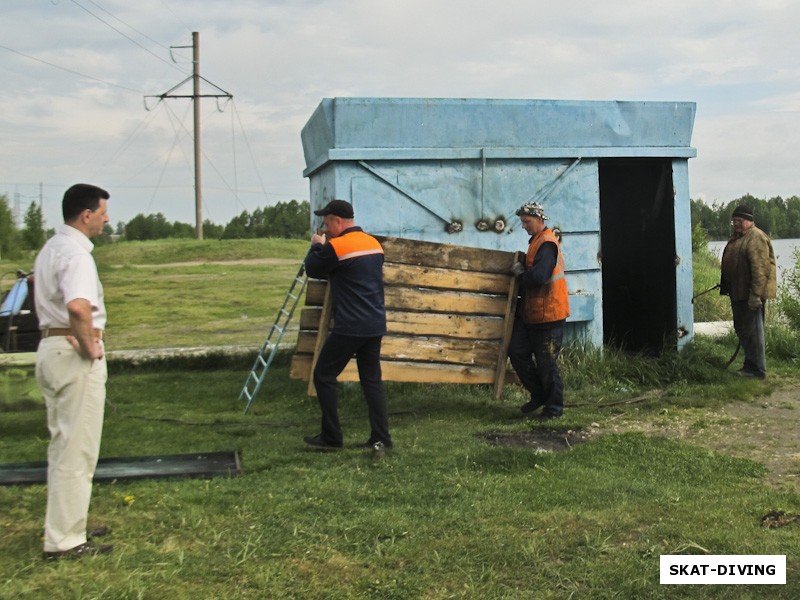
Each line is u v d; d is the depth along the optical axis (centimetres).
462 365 795
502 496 522
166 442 672
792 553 425
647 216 1020
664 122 962
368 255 626
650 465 602
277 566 420
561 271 754
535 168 921
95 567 414
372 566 421
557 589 397
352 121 860
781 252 1493
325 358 632
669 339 980
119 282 2242
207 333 1359
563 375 897
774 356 1023
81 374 422
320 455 623
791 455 631
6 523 472
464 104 893
